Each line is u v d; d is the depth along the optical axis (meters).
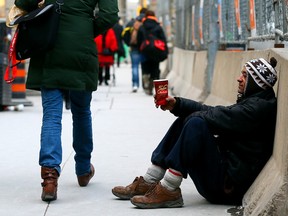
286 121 5.56
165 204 6.56
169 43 29.02
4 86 15.62
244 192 6.46
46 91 6.95
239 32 11.65
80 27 6.94
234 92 11.49
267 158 6.37
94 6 7.10
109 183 7.80
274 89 6.72
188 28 21.17
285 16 7.88
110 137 11.55
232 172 6.35
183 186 7.56
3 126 13.04
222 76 13.23
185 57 21.06
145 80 21.39
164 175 6.81
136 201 6.54
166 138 6.73
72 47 6.89
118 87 25.34
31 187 7.58
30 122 13.68
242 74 6.45
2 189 7.48
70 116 14.62
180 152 6.35
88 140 7.48
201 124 6.28
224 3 13.61
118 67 42.41
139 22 22.69
